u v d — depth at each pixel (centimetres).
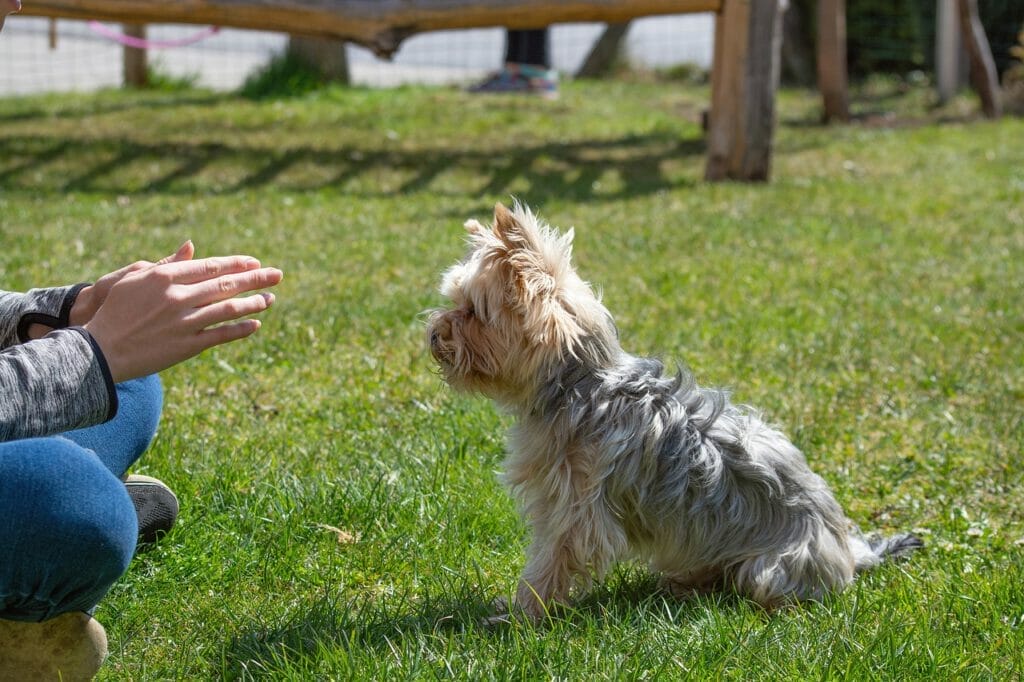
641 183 1019
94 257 703
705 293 683
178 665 291
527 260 317
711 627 306
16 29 1942
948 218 918
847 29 1734
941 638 302
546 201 938
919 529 400
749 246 804
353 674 277
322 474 405
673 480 321
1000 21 1631
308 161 1051
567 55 2020
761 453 334
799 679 280
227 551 354
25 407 204
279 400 496
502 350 324
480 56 1992
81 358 211
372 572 353
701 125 1257
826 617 315
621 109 1403
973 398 533
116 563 224
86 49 1873
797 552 327
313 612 315
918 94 1628
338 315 610
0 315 266
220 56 1900
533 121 1276
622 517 326
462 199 942
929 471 447
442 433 454
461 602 329
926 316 657
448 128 1219
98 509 215
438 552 362
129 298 214
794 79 1795
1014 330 633
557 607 323
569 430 320
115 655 297
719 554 330
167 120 1210
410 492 394
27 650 232
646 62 1931
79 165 1002
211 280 219
